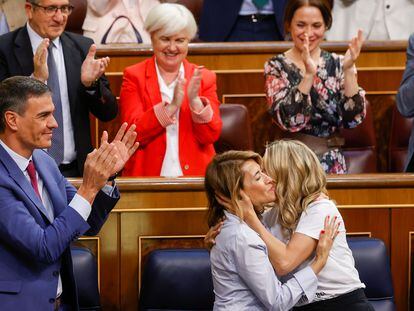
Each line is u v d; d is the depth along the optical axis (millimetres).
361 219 10898
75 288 8602
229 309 8570
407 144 13781
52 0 11359
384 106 14156
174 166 11711
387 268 10281
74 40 11867
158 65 12047
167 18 11742
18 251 8250
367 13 15023
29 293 8211
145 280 10086
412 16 14977
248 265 8445
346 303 8953
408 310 10969
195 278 10047
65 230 8141
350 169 13555
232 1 14781
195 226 10656
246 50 13945
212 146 12039
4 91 8188
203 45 13961
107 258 10633
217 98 13148
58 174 8828
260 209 9055
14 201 8133
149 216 10633
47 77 10727
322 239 8766
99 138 13703
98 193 8695
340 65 12141
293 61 12258
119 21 14422
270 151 9078
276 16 14758
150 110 11547
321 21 12117
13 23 14523
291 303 8547
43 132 8242
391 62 14156
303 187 8938
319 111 12047
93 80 11266
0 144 8297
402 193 10914
